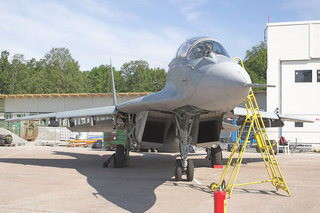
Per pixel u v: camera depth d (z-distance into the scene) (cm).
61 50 7988
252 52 7462
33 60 8900
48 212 476
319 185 717
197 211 484
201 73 627
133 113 988
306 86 2370
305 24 2359
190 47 734
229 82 566
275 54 2427
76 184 717
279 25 2420
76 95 3734
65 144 2841
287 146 2002
